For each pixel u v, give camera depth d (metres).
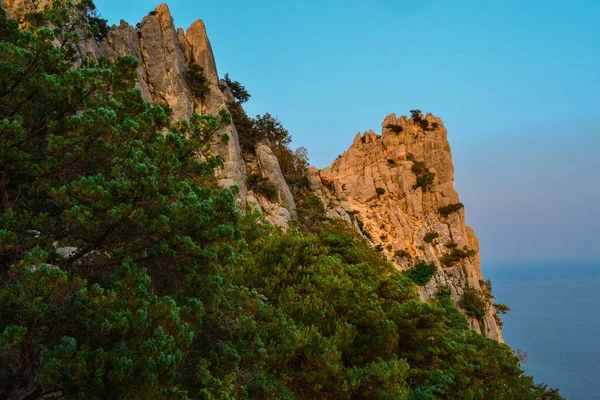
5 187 10.61
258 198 54.22
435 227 103.50
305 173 76.88
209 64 59.22
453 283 90.12
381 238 95.75
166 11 58.19
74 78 10.93
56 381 8.16
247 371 14.80
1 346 7.63
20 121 10.05
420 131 121.50
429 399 22.52
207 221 11.78
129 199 10.70
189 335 10.41
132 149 11.27
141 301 9.77
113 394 8.63
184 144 13.20
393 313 25.34
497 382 26.81
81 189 9.73
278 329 18.23
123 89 13.80
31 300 8.57
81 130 10.41
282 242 24.33
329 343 19.16
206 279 12.70
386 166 114.31
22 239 10.10
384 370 19.92
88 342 9.20
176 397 9.96
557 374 143.12
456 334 31.69
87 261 11.51
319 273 23.55
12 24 12.70
